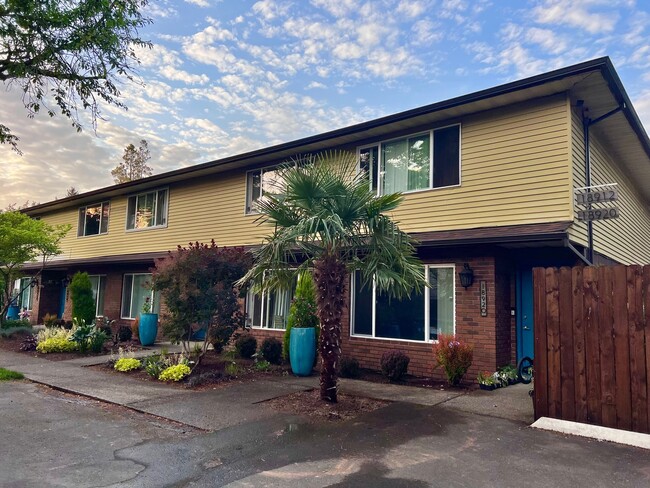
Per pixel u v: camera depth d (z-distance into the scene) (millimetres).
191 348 13102
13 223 16391
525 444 5176
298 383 8836
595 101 9102
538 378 5926
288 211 7117
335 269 7172
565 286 5836
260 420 6277
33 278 19469
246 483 4207
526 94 8797
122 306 17859
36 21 7363
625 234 13078
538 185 8781
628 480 4199
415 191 10391
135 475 4402
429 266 9758
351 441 5355
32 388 8445
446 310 9492
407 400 7332
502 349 9008
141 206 17984
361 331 10633
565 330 5781
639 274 5344
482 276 8953
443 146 10195
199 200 15805
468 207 9617
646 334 5238
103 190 18688
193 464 4688
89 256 19984
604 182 10992
